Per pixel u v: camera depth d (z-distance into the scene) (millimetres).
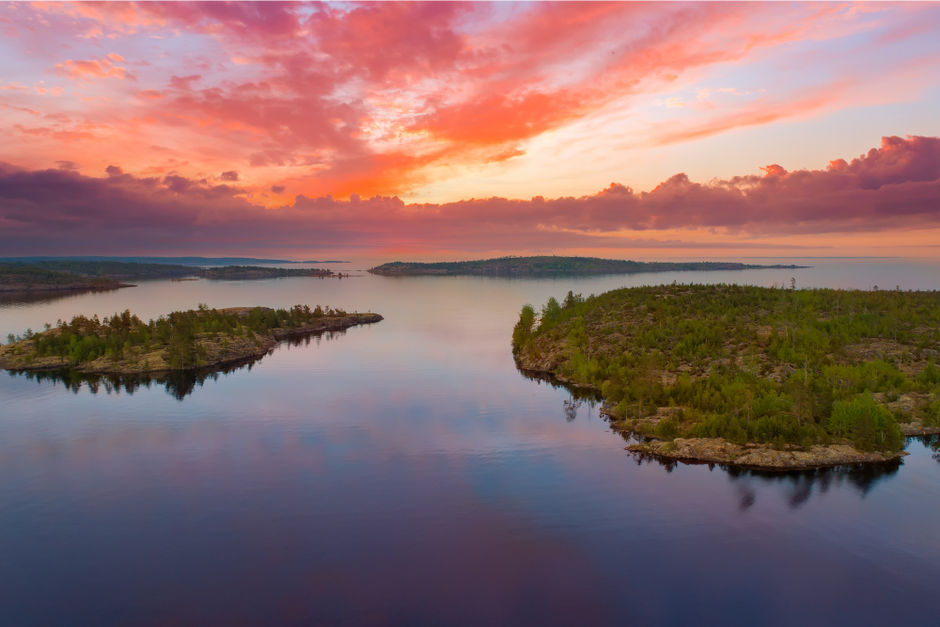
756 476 84000
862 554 64062
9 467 95562
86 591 59281
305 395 147625
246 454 101812
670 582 59750
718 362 138375
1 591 59344
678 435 99938
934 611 54250
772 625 52688
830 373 117250
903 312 176500
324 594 58594
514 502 79625
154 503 81062
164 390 154500
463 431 114188
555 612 55250
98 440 110562
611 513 75062
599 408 126438
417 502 80188
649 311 189125
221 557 66062
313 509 78500
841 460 86875
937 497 76500
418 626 53562
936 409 101000
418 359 199125
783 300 191000
